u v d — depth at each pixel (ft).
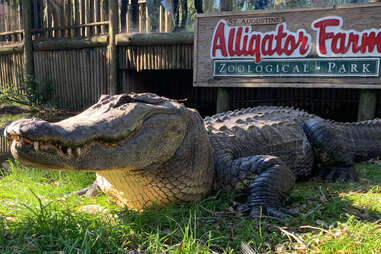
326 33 22.16
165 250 8.20
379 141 19.33
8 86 38.93
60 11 34.17
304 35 22.67
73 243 8.30
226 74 24.75
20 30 37.24
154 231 9.36
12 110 35.91
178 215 10.13
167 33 27.78
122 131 8.66
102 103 9.70
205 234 9.08
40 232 8.86
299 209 11.27
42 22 35.81
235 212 10.73
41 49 35.68
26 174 15.93
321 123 16.31
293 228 9.67
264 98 33.35
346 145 16.16
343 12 21.68
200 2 27.63
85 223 9.31
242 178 11.68
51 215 9.80
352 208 11.14
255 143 14.23
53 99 35.81
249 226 9.37
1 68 39.29
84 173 16.20
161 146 9.70
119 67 31.17
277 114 17.17
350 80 21.91
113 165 8.71
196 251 7.98
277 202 10.98
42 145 7.38
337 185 14.35
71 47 33.53
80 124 8.07
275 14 23.21
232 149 13.29
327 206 11.17
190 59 27.50
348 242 8.54
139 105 9.32
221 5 24.86
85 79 33.40
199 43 25.27
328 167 16.26
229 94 25.70
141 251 8.38
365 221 9.96
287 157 15.05
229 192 11.97
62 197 12.82
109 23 30.78
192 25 29.40
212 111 38.32
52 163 7.61
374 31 21.03
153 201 10.57
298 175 15.55
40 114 33.60
